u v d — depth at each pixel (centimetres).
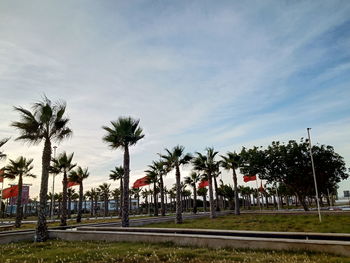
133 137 2275
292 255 839
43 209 1502
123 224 2148
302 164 3794
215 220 2798
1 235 1401
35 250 1139
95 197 7481
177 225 2338
